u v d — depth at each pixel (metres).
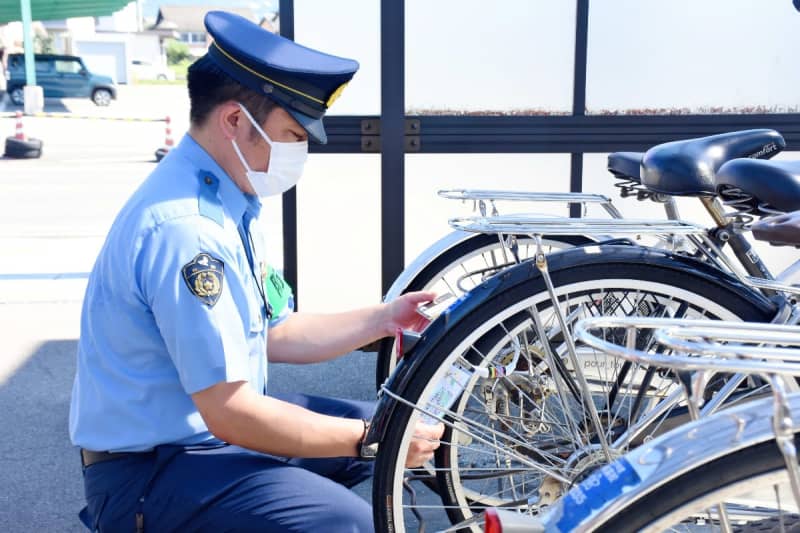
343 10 3.51
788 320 1.78
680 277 1.80
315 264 3.71
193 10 80.56
